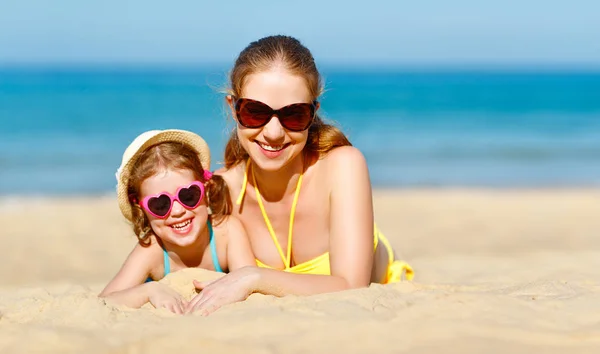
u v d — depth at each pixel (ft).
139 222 13.19
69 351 8.18
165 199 12.57
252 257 13.66
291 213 13.25
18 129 80.23
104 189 46.78
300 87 12.00
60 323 9.68
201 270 12.59
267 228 13.70
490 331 8.71
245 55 12.25
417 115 102.12
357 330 8.72
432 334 8.59
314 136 13.01
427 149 67.46
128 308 10.72
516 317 9.28
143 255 13.26
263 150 12.21
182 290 11.91
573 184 49.62
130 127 83.35
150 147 13.05
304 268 13.51
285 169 12.86
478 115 102.22
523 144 70.69
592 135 77.56
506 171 55.52
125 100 120.47
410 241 31.42
